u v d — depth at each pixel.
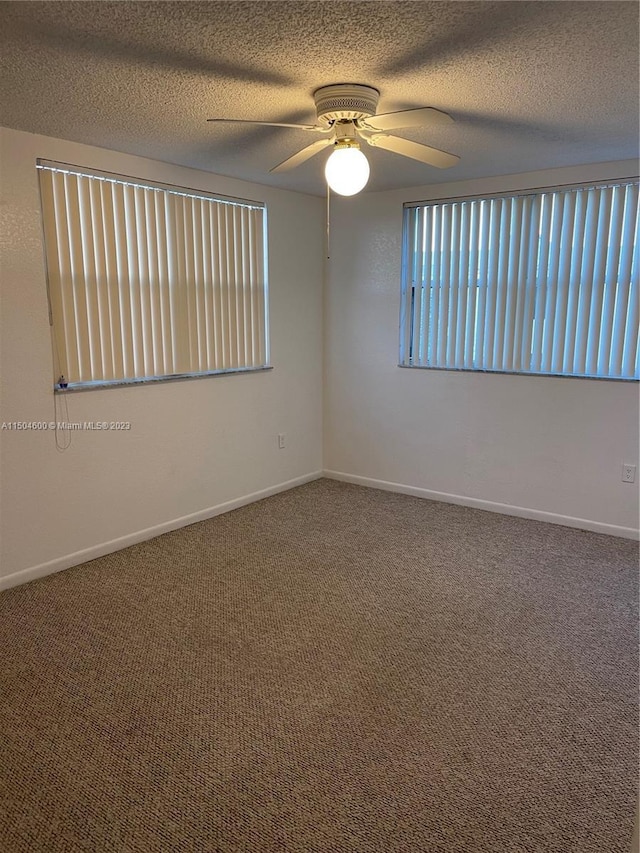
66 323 3.22
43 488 3.21
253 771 1.90
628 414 3.69
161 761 1.94
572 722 2.13
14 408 3.04
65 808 1.76
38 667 2.45
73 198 3.16
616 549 3.63
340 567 3.40
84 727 2.10
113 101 2.44
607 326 3.69
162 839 1.65
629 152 3.28
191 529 3.97
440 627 2.76
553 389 3.93
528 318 3.96
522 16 1.70
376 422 4.80
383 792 1.82
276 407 4.63
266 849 1.62
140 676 2.39
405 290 4.49
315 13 1.68
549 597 3.04
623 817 1.73
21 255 2.97
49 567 3.28
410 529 3.97
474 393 4.27
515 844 1.64
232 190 4.01
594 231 3.63
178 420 3.89
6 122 2.76
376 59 2.00
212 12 1.67
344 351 4.88
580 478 3.92
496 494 4.28
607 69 2.09
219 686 2.33
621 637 2.68
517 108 2.51
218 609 2.92
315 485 4.97
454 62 2.03
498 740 2.04
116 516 3.59
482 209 4.02
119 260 3.43
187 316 3.86
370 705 2.22
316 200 4.72
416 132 2.89
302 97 2.37
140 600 3.01
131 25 1.76
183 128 2.83
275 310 4.50
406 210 4.36
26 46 1.90
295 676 2.39
